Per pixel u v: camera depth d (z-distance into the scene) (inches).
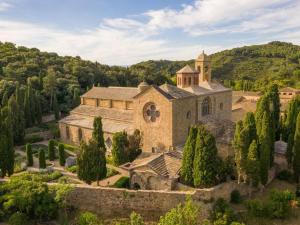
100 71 5669.3
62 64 5565.9
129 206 1387.8
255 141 1498.5
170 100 1993.1
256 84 6496.1
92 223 1230.9
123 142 1974.7
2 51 5718.5
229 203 1448.1
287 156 1801.2
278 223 1344.7
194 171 1478.8
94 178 1621.6
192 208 1079.6
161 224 1028.5
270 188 1663.4
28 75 4601.4
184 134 2145.7
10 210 1309.1
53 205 1314.0
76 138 2915.8
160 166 1621.6
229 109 2738.7
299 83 6122.1
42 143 3063.5
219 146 1835.6
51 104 4234.7
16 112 2962.6
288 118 2162.9
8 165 1777.8
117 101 2918.3
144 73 6318.9
